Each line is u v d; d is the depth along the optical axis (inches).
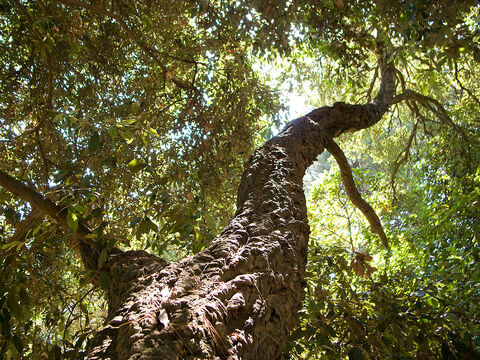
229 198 171.9
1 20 166.6
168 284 55.3
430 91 302.0
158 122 161.2
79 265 160.4
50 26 131.5
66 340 83.4
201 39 166.7
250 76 181.5
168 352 40.8
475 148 246.4
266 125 193.6
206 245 86.6
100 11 140.2
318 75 295.6
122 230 129.4
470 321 118.6
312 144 117.6
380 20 131.8
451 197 201.0
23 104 165.0
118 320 49.2
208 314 47.6
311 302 87.4
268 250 66.1
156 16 166.2
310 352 85.8
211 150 169.9
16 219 103.6
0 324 67.2
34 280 100.9
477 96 293.6
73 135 147.3
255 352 49.6
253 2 132.6
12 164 153.8
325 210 189.2
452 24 118.0
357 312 107.3
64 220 85.7
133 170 88.1
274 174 91.7
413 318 104.3
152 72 176.9
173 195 92.7
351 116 144.4
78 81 169.5
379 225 167.5
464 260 157.6
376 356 93.4
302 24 143.2
